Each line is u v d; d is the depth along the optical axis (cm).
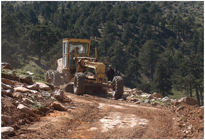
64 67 1450
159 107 916
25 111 597
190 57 8194
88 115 698
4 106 572
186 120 638
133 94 1210
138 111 788
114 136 516
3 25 10544
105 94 1288
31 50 10100
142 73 12350
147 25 18962
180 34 19912
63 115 669
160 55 12588
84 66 1312
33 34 10300
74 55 1381
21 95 709
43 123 571
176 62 11762
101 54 12288
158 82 8181
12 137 460
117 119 665
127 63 11512
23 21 17862
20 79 941
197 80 6975
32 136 480
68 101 862
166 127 594
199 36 18750
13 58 6844
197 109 705
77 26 18225
